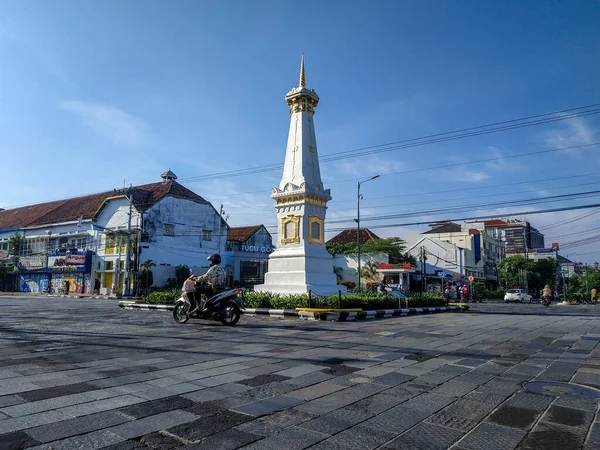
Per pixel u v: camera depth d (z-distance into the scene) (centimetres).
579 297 3962
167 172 4562
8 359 666
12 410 428
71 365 631
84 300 3039
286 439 372
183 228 4197
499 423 417
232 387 534
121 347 792
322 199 1920
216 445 357
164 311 1670
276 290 1805
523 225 9031
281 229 1902
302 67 1995
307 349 805
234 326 1172
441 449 356
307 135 1950
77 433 374
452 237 5878
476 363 697
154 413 431
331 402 479
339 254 4653
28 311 1655
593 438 379
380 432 391
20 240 4766
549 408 463
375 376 599
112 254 3962
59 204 5066
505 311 2159
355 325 1234
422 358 734
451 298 3691
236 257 4694
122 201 4038
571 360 727
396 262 4478
